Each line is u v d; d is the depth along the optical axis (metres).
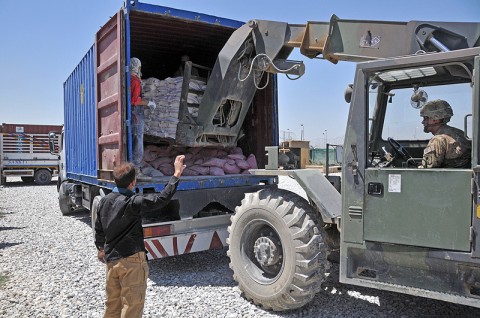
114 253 3.27
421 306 4.38
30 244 7.65
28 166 22.62
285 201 4.29
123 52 5.51
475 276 3.24
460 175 3.26
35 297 4.86
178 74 7.19
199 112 6.09
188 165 6.44
